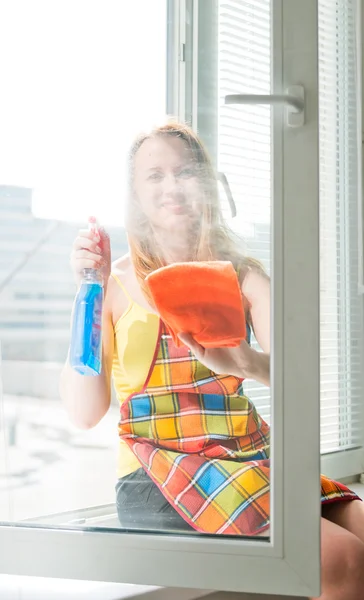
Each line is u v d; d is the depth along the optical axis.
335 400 1.93
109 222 1.32
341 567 1.19
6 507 1.34
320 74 1.87
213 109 1.27
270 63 1.20
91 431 1.33
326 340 1.92
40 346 1.34
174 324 1.30
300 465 1.17
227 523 1.24
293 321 1.18
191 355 1.29
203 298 1.29
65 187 1.33
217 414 1.28
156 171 1.30
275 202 1.18
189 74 1.28
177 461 1.29
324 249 1.92
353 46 1.90
